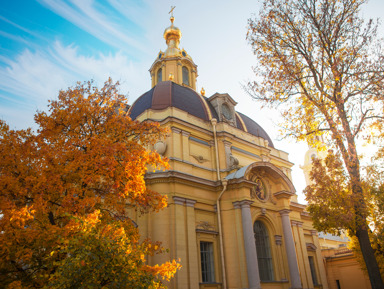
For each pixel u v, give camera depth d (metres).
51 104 13.91
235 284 20.97
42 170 11.76
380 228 19.14
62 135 13.48
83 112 13.64
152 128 15.41
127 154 12.53
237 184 23.19
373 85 14.60
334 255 35.94
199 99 28.59
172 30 39.25
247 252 21.06
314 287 29.94
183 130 24.12
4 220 9.97
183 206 21.38
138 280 9.03
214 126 26.17
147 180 21.39
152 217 20.48
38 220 11.27
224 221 22.91
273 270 24.06
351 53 15.05
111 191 12.84
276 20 16.23
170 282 18.75
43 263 10.88
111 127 14.09
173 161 22.38
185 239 20.55
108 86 15.16
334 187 15.39
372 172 19.00
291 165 34.56
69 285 8.03
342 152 15.20
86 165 11.94
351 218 14.52
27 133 13.04
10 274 11.33
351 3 15.20
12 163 11.85
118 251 8.98
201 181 22.88
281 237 25.52
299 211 31.53
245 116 33.44
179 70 36.88
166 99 26.50
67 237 9.77
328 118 15.11
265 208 25.09
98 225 10.95
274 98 16.06
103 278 8.60
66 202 11.19
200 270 20.78
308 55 15.82
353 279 33.25
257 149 29.91
